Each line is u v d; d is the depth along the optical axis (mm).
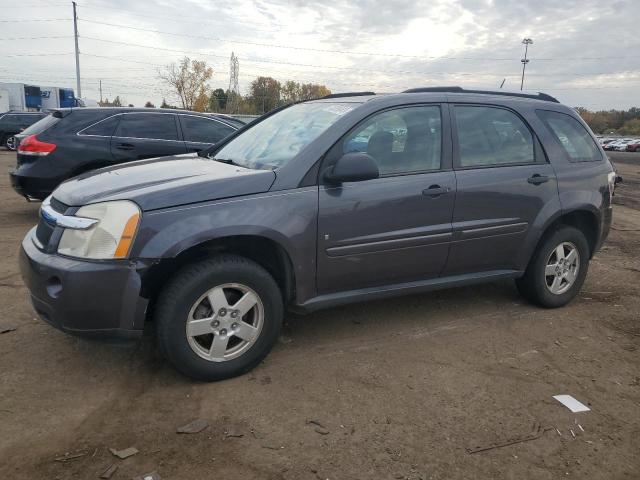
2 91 36312
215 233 3168
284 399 3172
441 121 4109
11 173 7445
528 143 4512
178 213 3131
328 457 2656
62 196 3488
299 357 3725
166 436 2795
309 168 3531
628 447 2828
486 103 4379
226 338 3326
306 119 4078
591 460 2711
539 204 4422
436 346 3961
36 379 3334
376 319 4438
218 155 4422
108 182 3477
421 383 3406
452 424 2971
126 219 3057
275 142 3984
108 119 7461
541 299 4707
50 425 2867
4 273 5281
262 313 3426
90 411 3012
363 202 3648
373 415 3029
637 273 6113
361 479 2512
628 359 3863
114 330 3080
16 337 3883
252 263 3359
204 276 3178
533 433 2914
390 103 3920
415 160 3943
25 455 2615
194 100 58125
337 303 3748
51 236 3230
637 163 33875
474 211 4121
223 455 2650
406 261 3922
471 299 4988
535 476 2576
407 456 2682
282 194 3414
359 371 3539
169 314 3133
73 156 7203
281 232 3367
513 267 4496
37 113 25078
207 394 3213
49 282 3094
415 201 3844
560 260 4715
